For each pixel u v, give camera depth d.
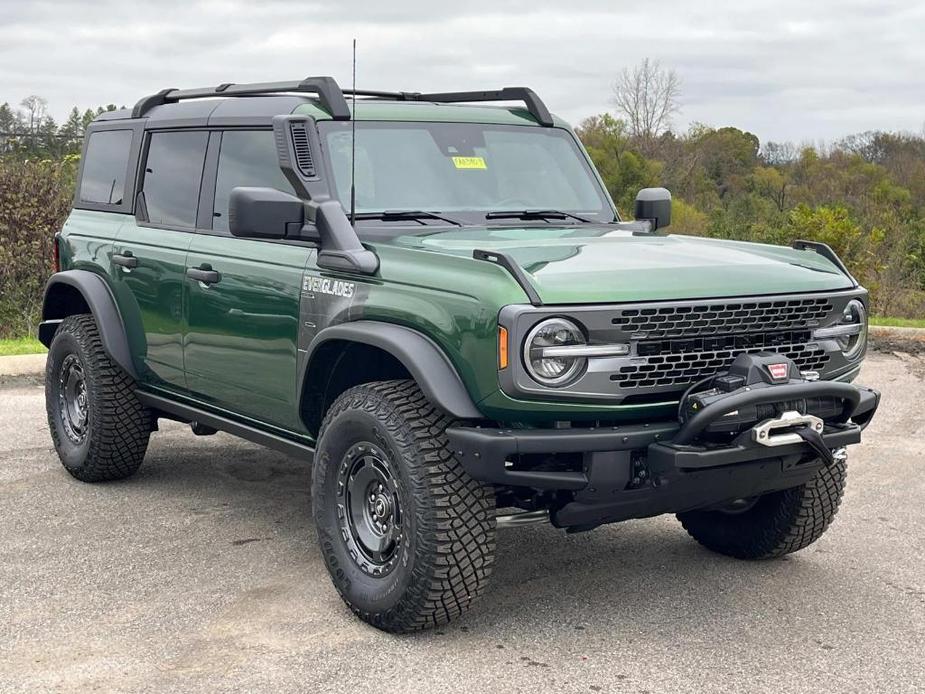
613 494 4.20
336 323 4.71
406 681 3.97
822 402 4.36
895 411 9.10
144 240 6.12
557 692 3.88
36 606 4.73
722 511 5.43
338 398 4.65
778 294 4.41
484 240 4.72
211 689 3.89
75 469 6.71
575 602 4.82
